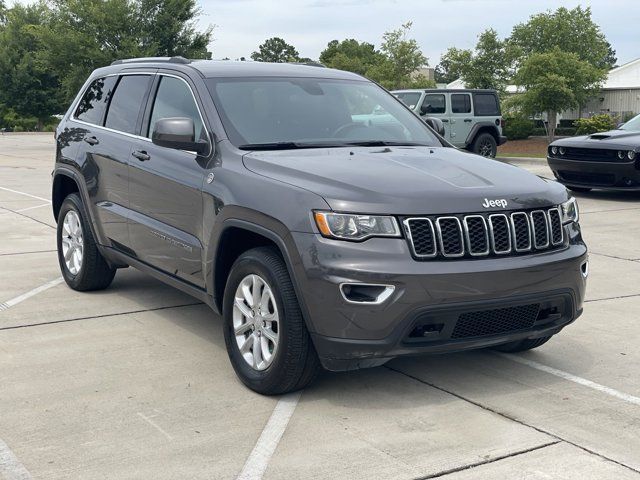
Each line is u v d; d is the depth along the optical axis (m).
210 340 5.52
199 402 4.36
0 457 3.66
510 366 5.03
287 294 4.21
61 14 32.91
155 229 5.48
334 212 4.07
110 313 6.17
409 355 4.11
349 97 5.76
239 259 4.55
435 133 5.82
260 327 4.46
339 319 4.02
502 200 4.32
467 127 22.25
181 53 34.00
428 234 4.11
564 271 4.44
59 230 6.98
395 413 4.23
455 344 4.18
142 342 5.45
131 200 5.82
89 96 6.87
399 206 4.09
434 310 4.04
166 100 5.72
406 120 5.83
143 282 7.21
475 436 3.95
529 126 42.34
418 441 3.88
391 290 3.98
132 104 6.12
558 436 3.96
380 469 3.57
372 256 4.00
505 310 4.27
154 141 5.05
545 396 4.51
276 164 4.58
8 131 54.38
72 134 6.77
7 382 4.64
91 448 3.77
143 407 4.29
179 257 5.25
